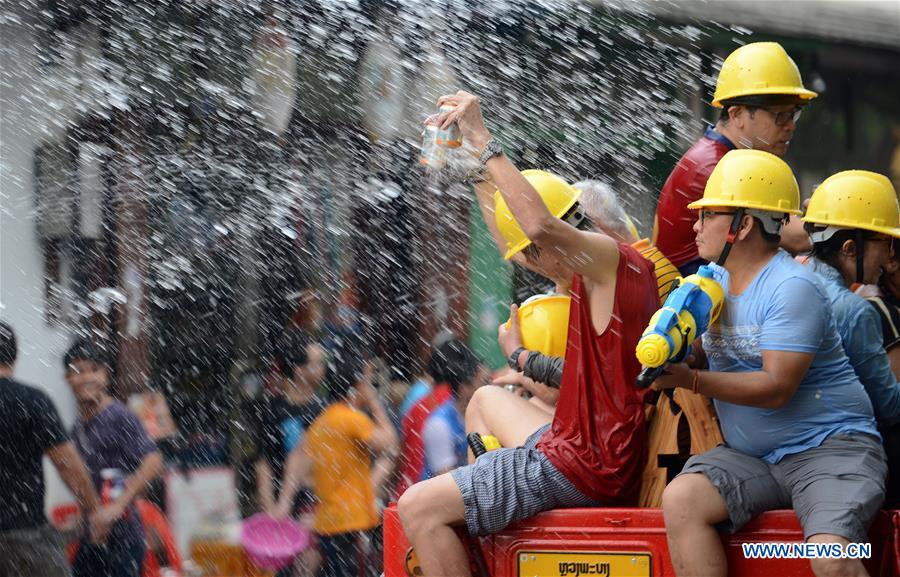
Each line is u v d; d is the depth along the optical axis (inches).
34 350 815.7
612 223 521.7
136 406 808.9
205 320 869.8
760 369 421.7
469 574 451.2
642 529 436.5
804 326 410.9
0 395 662.5
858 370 448.1
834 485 405.1
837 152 1103.0
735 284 429.1
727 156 434.9
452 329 917.8
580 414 454.0
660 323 406.9
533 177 483.5
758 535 418.0
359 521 722.8
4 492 660.1
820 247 464.4
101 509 691.4
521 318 511.8
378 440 730.8
